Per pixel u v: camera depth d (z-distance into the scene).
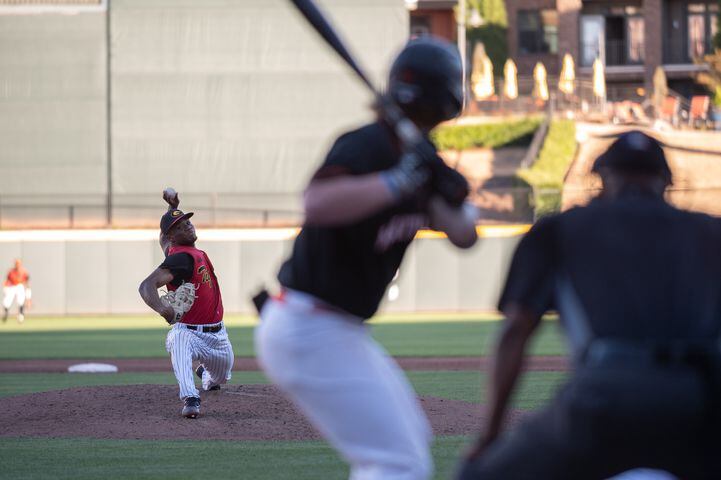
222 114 113.31
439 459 23.64
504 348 10.84
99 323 86.19
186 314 29.81
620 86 173.38
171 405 31.64
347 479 21.39
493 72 176.25
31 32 113.19
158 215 109.50
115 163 113.31
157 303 28.52
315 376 11.45
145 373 48.19
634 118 137.00
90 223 107.69
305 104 113.06
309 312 11.55
